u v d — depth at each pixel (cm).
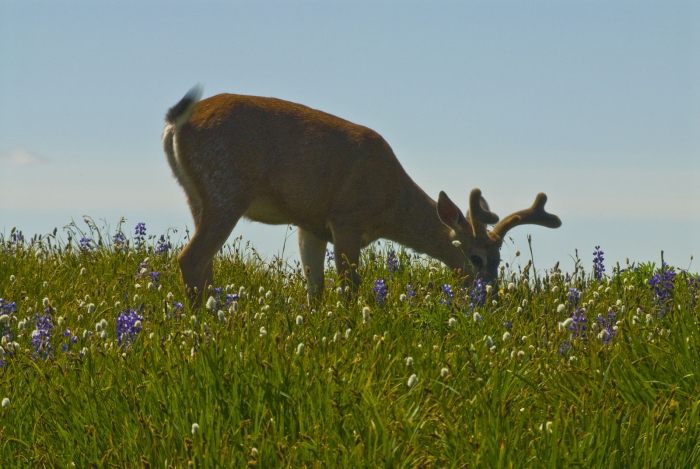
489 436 730
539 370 950
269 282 1688
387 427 751
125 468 717
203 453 715
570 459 718
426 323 1265
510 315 1324
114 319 1227
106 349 1015
